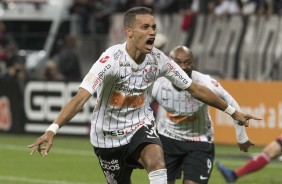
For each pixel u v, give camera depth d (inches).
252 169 1170.0
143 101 783.1
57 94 2074.3
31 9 2632.9
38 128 2113.7
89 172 1409.9
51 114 2085.4
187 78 791.1
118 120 778.8
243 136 891.4
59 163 1545.3
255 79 1924.2
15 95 2149.4
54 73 2126.0
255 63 1929.1
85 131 2033.7
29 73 2292.1
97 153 800.9
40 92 2106.3
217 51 1993.1
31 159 1615.4
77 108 729.0
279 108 1727.4
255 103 1766.7
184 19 2059.5
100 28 2383.1
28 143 1932.8
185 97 898.7
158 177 754.2
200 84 823.1
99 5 2444.6
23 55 2324.1
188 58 884.0
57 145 1881.2
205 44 2018.9
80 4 2452.0
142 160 772.0
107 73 751.1
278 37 1907.0
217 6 2139.5
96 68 748.0
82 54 2171.5
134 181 1267.2
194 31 2044.8
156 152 763.4
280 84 1728.6
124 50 761.0
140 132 776.3
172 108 906.1
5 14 2679.6
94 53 2158.0
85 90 736.3
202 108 898.7
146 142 768.9
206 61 2009.1
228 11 2113.7
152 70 772.6
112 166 799.7
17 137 2091.5
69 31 2498.8
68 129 2059.5
